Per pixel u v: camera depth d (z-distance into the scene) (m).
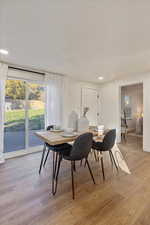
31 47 2.17
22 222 1.29
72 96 4.25
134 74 3.76
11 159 2.93
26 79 3.25
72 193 1.74
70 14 1.42
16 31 1.73
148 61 2.77
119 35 1.82
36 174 2.26
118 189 1.84
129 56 2.51
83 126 2.37
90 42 2.01
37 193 1.74
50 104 3.55
